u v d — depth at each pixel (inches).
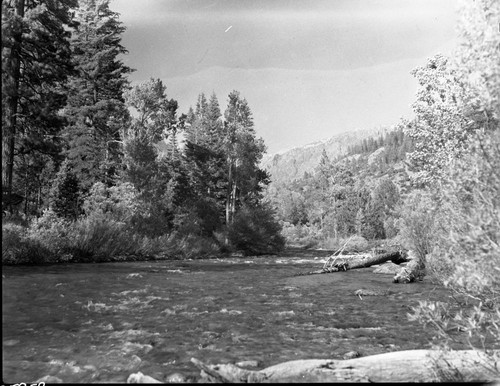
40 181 1758.1
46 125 938.7
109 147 1610.5
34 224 844.6
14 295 390.3
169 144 2142.0
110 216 1093.1
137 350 230.8
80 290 445.1
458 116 318.0
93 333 265.9
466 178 175.0
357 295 455.8
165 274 679.1
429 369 180.1
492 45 164.6
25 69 908.0
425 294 450.9
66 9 1003.3
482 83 172.6
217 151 2180.1
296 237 3398.1
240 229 1668.3
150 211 1291.8
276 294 462.3
